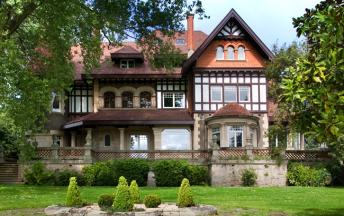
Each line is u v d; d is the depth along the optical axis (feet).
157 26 100.94
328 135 30.04
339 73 32.73
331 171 101.09
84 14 88.69
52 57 90.53
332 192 78.84
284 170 102.58
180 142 128.67
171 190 81.05
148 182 102.37
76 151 107.04
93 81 134.72
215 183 101.96
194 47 148.25
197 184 103.76
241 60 129.18
